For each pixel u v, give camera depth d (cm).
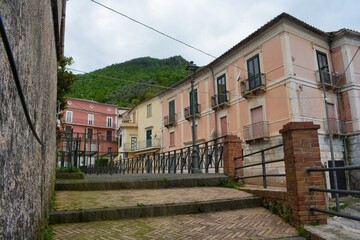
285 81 1703
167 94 3106
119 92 6112
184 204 543
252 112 1972
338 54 1903
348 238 357
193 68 1298
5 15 153
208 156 1002
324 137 1728
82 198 584
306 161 454
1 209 155
